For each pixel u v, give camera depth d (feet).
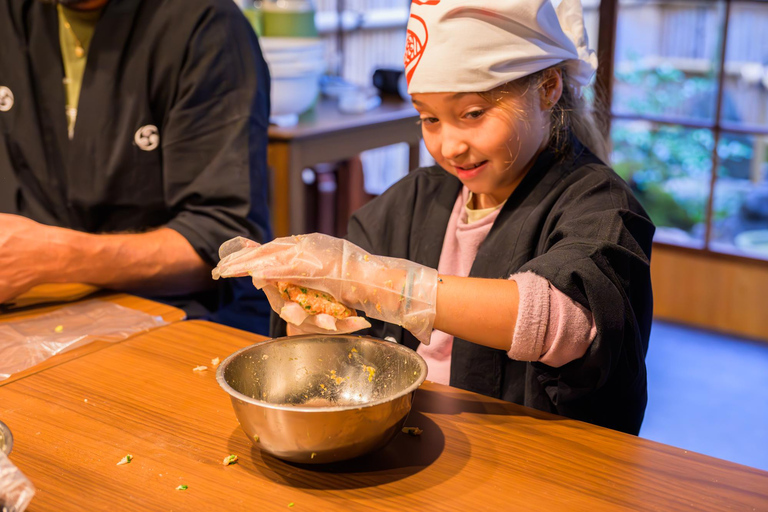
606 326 2.72
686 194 9.45
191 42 4.86
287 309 2.79
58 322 3.72
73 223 5.18
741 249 9.16
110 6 4.83
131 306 4.00
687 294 9.45
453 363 3.48
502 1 3.01
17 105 5.07
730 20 8.65
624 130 9.62
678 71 9.15
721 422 7.38
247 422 2.41
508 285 2.83
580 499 2.33
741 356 8.69
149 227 5.22
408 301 2.81
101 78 4.90
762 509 2.28
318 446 2.36
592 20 10.57
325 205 10.85
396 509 2.28
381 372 2.85
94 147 4.96
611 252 2.86
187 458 2.54
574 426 2.77
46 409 2.87
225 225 4.82
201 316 4.86
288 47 7.36
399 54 13.98
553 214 3.34
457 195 3.91
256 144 5.04
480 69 3.06
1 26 5.06
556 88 3.37
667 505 2.30
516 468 2.49
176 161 4.94
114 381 3.09
